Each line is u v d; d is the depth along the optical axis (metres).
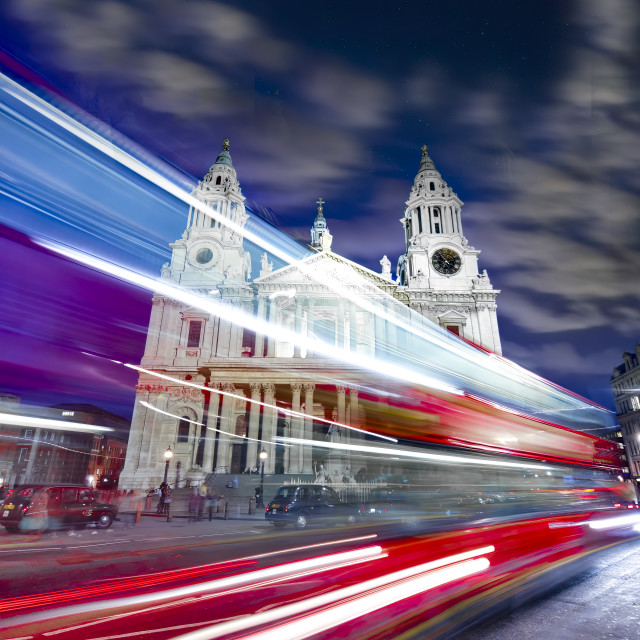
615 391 86.38
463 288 64.44
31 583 8.59
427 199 71.88
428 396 45.03
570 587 8.38
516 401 57.03
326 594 7.42
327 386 52.56
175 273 62.59
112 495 36.66
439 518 19.64
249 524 22.23
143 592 7.77
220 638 5.43
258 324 59.12
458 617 6.34
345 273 60.91
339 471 44.84
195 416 55.38
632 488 29.55
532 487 28.39
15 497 17.81
